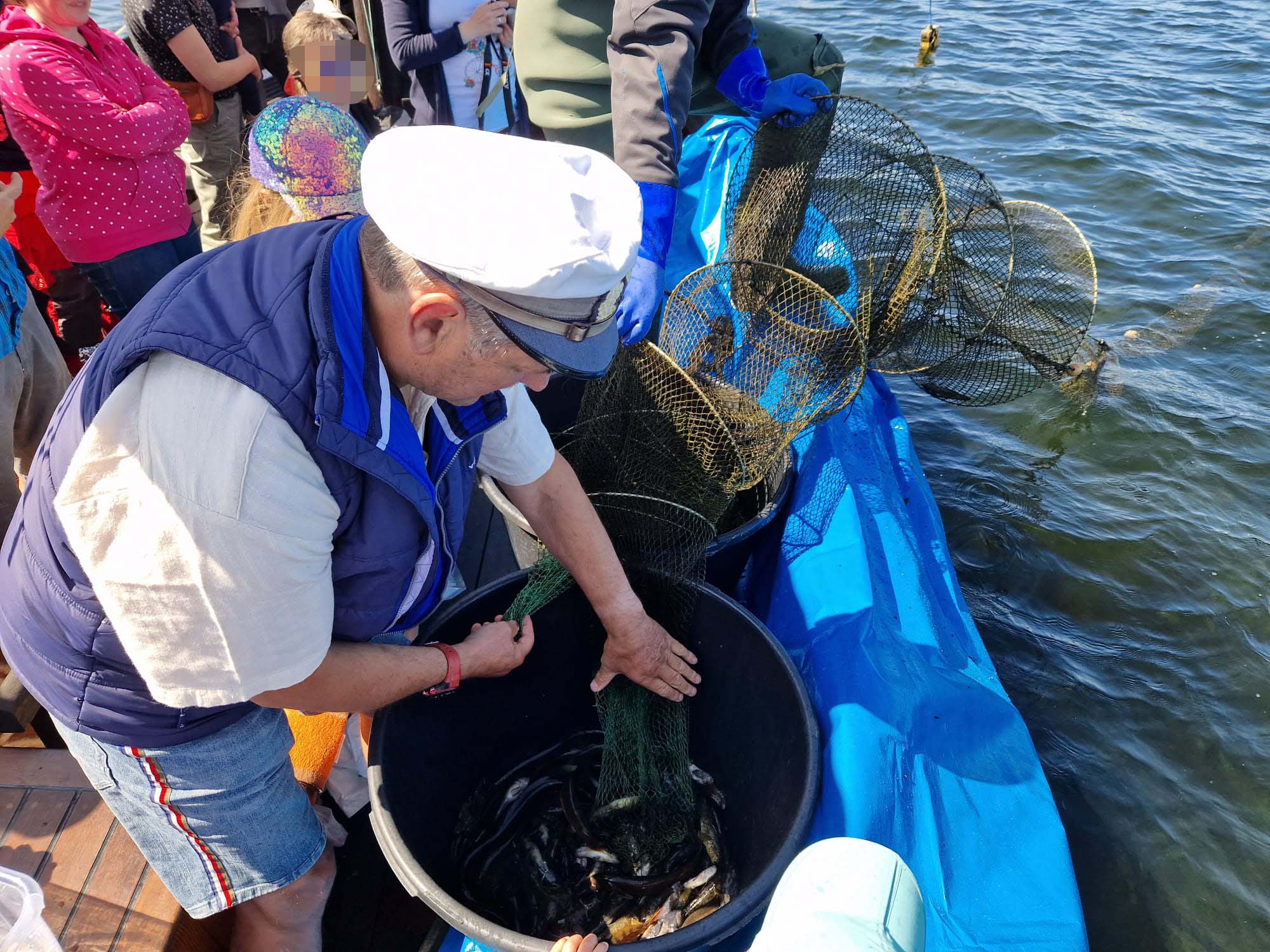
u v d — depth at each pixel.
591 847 2.26
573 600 2.37
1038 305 3.70
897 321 3.23
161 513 1.19
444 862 2.26
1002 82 8.27
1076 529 3.79
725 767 2.42
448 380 1.33
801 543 2.79
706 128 3.81
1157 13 10.11
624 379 2.62
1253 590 3.49
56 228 3.08
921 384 4.00
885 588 2.71
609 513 2.39
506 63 3.71
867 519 2.93
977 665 2.72
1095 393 4.50
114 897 1.86
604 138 3.16
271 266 1.30
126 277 3.17
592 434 2.77
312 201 1.96
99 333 3.98
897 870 1.33
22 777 2.07
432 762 2.17
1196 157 6.81
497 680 2.33
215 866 1.68
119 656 1.39
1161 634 3.33
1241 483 4.02
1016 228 3.94
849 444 3.22
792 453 3.08
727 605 2.20
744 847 2.24
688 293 2.91
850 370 2.69
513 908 2.22
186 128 3.30
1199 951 2.37
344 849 2.41
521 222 1.14
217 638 1.26
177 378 1.20
